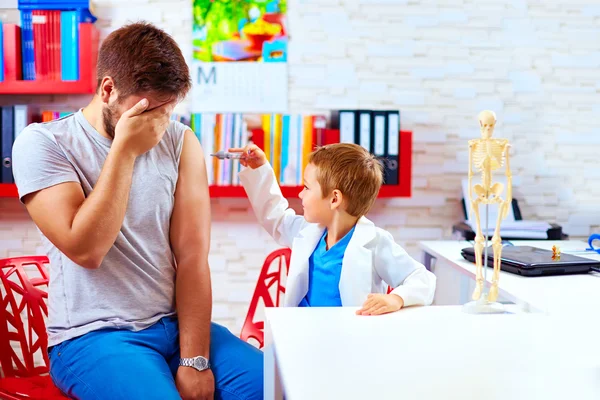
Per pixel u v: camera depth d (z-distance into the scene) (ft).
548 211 10.15
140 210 5.05
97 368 4.56
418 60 9.78
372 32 9.71
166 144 5.41
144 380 4.43
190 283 5.24
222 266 9.80
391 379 3.06
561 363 3.33
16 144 4.93
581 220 10.19
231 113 9.57
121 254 4.94
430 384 3.00
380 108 9.78
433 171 9.92
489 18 9.83
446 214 9.98
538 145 10.05
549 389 2.95
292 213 6.63
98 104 5.07
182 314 5.15
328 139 9.14
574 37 9.95
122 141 4.59
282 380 3.11
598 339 3.79
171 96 4.69
